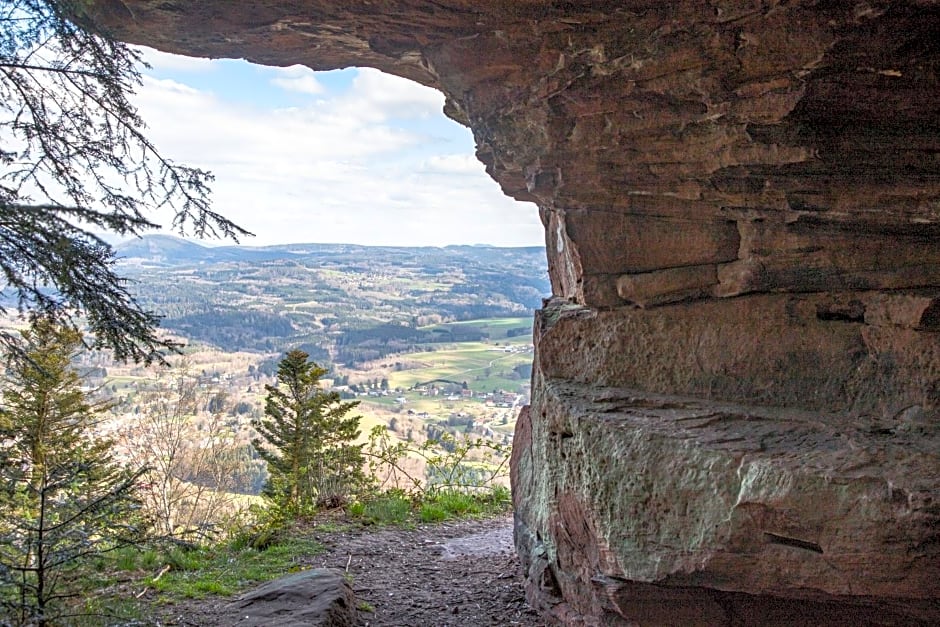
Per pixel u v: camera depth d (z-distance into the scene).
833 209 4.00
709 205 4.54
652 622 4.11
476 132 5.96
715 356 4.56
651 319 4.89
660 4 3.88
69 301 3.68
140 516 6.36
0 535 3.93
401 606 6.05
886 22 3.25
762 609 3.83
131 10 5.09
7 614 3.64
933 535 3.06
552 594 5.49
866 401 3.91
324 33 5.43
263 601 5.41
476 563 7.30
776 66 3.66
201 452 14.53
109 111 4.57
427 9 4.70
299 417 12.19
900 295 3.85
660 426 4.21
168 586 6.16
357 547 8.02
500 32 4.69
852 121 3.69
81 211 3.12
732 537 3.61
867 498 3.24
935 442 3.46
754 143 3.99
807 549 3.42
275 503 10.47
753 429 3.99
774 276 4.38
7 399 6.91
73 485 4.20
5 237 3.34
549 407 5.20
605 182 4.85
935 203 3.67
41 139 4.25
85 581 4.74
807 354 4.21
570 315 5.39
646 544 4.01
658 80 4.18
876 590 3.21
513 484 7.06
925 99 3.45
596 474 4.38
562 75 4.61
